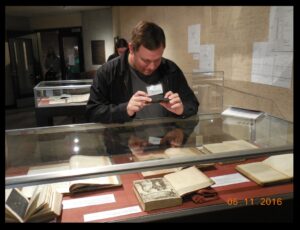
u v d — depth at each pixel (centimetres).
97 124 143
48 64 826
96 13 755
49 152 116
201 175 113
